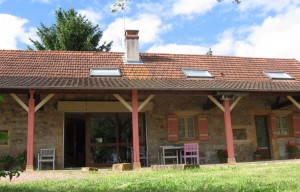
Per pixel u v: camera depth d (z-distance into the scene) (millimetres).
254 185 5824
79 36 26781
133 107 12102
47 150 13430
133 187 6043
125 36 15922
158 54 16719
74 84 11852
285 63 17906
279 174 7625
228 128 12805
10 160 12891
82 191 5727
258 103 15742
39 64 14594
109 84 12141
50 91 11734
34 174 9492
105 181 7160
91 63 15172
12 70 13812
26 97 13742
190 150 13422
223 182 6402
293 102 13781
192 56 17062
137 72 14812
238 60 17469
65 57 15461
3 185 6809
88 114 14414
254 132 15438
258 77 16031
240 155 15109
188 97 15211
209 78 15094
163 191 5453
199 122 14969
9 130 13367
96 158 14242
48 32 28109
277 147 15547
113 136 14492
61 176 8820
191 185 6031
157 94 12484
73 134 14453
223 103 13219
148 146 14438
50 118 13867
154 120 14727
